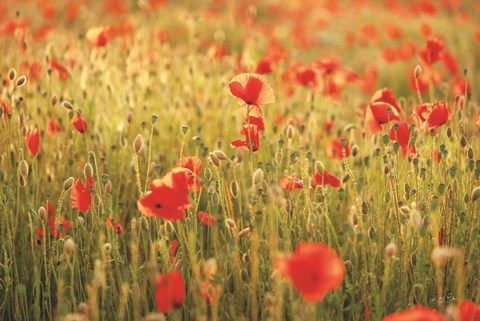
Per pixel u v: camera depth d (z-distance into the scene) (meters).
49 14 6.33
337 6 9.87
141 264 2.38
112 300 2.16
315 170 2.34
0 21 6.59
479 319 1.58
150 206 1.79
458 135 2.76
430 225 2.15
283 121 3.66
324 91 3.86
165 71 4.16
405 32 8.95
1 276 2.41
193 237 2.02
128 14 7.92
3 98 2.84
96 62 3.60
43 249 2.15
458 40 8.23
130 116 3.04
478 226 2.33
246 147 2.27
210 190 2.03
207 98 3.82
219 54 4.49
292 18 10.23
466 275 2.16
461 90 3.55
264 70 3.72
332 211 2.69
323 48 8.13
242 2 11.03
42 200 2.86
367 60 7.45
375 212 2.25
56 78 3.68
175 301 1.57
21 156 2.48
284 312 2.10
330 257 1.41
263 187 2.18
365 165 2.45
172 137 3.53
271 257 2.01
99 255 2.21
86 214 2.39
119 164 3.14
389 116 2.26
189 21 5.05
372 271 2.04
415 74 2.76
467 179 2.52
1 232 2.40
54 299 2.44
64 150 2.90
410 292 2.10
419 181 2.32
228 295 1.96
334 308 2.02
